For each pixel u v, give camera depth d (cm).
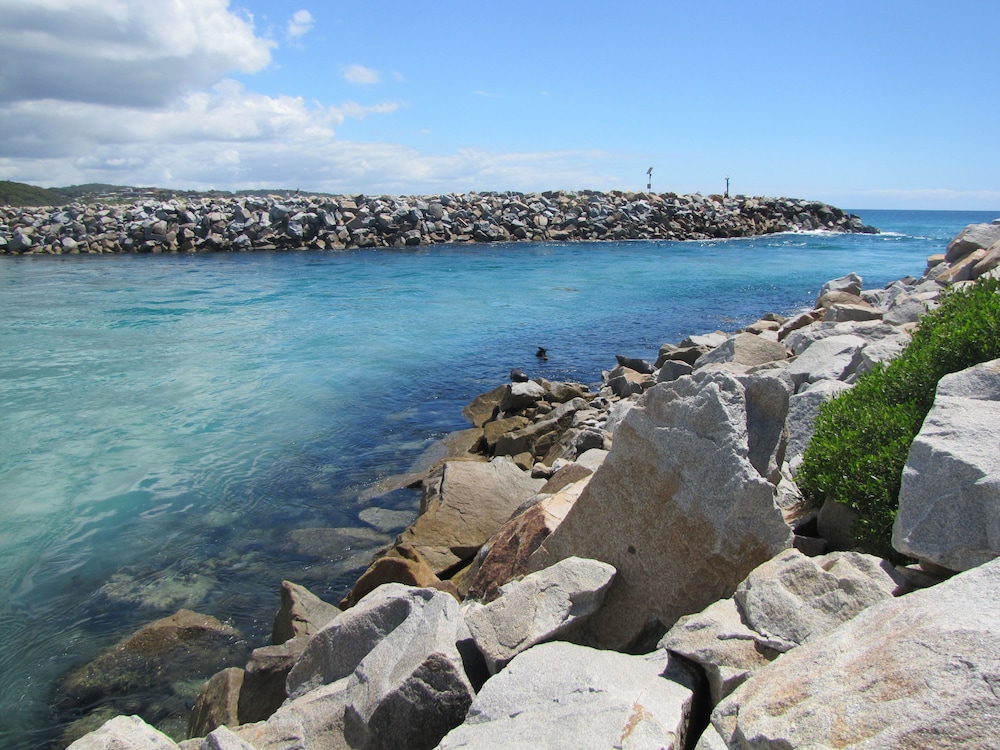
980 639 275
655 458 521
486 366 1773
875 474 542
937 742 250
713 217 6347
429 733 430
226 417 1341
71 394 1448
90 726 600
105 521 946
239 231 4822
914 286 1811
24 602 774
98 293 2736
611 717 349
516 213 5809
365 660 478
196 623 724
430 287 3027
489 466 966
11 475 1075
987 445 434
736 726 318
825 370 971
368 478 1091
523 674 404
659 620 502
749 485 475
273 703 565
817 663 323
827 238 6288
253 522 950
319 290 2895
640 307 2619
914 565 451
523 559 616
